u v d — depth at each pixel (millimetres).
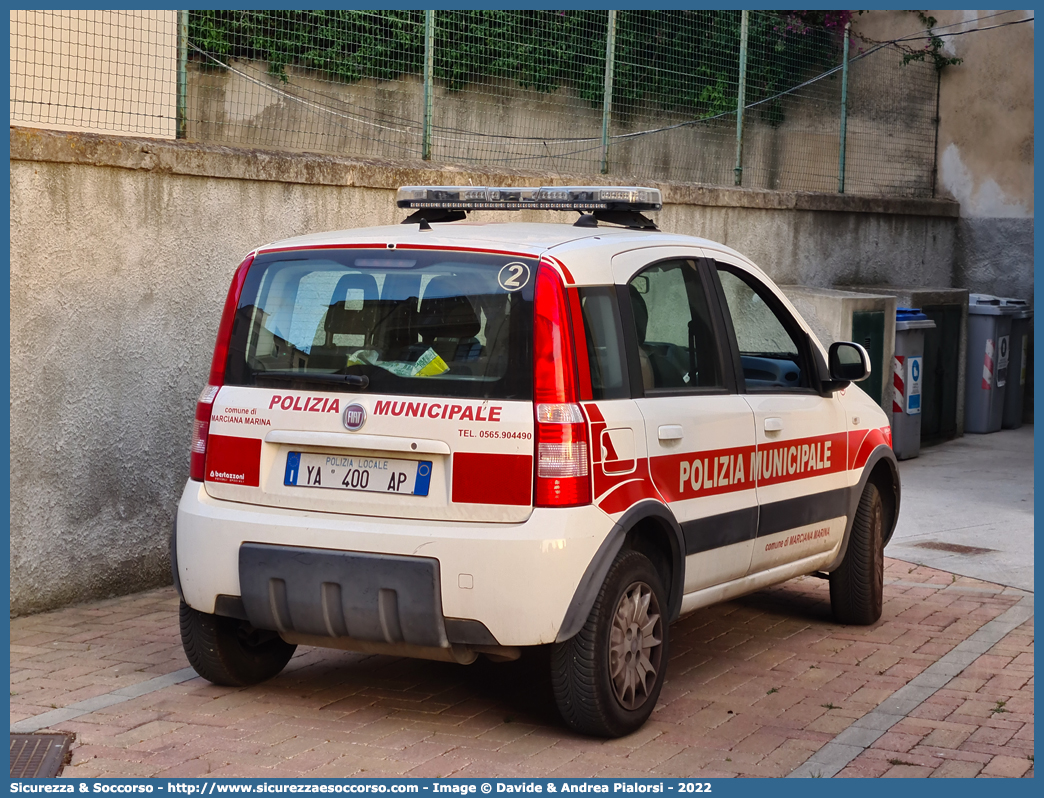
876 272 13641
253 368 4734
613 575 4441
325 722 4723
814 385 6012
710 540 5012
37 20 6348
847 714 4949
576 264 4512
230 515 4617
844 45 13500
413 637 4336
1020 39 14375
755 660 5746
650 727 4750
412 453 4387
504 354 4344
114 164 6355
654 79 11305
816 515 5848
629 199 5262
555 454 4246
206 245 6934
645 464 4609
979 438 13430
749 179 12438
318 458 4543
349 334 4590
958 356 13344
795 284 12453
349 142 9297
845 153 13688
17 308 5988
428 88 9133
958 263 15000
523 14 10211
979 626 6410
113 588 6605
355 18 9195
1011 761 4438
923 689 5301
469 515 4297
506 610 4215
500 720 4805
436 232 4758
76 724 4617
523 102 10273
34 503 6148
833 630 6320
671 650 5906
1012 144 14531
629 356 4652
